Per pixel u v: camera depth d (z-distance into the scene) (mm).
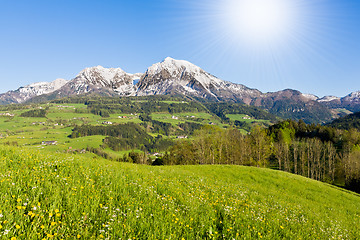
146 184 9797
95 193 6961
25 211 4902
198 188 12859
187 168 29469
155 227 5754
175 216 6914
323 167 83625
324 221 13781
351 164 69250
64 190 6430
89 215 5547
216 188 14523
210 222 7324
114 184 8477
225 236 6578
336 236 10844
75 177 8289
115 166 13477
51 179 7340
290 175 34219
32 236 4055
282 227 8867
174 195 9398
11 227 3959
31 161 9250
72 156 13742
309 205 20422
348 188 67938
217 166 33406
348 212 22344
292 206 16641
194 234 6254
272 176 31891
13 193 5523
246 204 11625
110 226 5121
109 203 6523
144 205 7164
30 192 5754
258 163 70875
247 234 7023
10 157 9438
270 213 11367
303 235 9117
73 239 4414
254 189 21047
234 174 29719
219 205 9648
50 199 5637
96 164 12422
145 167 17453
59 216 5066
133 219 5770
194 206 8547
